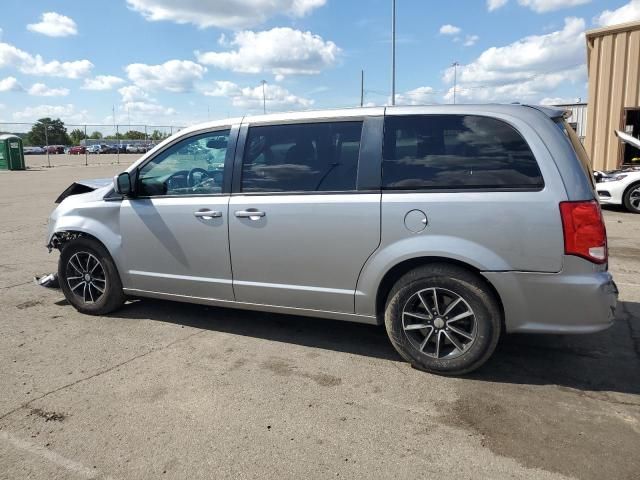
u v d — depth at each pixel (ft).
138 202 15.12
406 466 8.77
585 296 10.68
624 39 44.14
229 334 14.76
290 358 13.12
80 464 8.90
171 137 14.84
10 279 20.62
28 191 56.24
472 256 11.16
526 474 8.53
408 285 11.89
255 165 13.55
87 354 13.41
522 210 10.83
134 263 15.40
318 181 12.76
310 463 8.87
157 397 11.15
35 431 9.90
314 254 12.75
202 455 9.11
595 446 9.26
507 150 11.19
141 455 9.13
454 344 11.82
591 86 46.60
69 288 16.62
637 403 10.77
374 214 11.97
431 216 11.47
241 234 13.55
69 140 204.23
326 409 10.62
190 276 14.57
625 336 14.32
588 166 12.03
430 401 10.93
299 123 13.14
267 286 13.50
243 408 10.68
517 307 11.13
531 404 10.76
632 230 30.12
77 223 15.98
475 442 9.44
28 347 13.87
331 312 12.96
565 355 13.14
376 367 12.58
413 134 11.99
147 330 15.10
